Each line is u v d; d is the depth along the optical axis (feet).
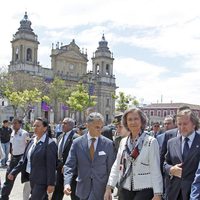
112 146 22.25
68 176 21.80
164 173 22.02
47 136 26.37
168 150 20.93
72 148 22.38
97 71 358.23
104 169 21.68
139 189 18.26
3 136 64.18
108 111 351.05
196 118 20.07
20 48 293.02
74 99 254.06
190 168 19.53
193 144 19.80
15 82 231.91
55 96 260.83
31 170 25.88
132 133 19.02
